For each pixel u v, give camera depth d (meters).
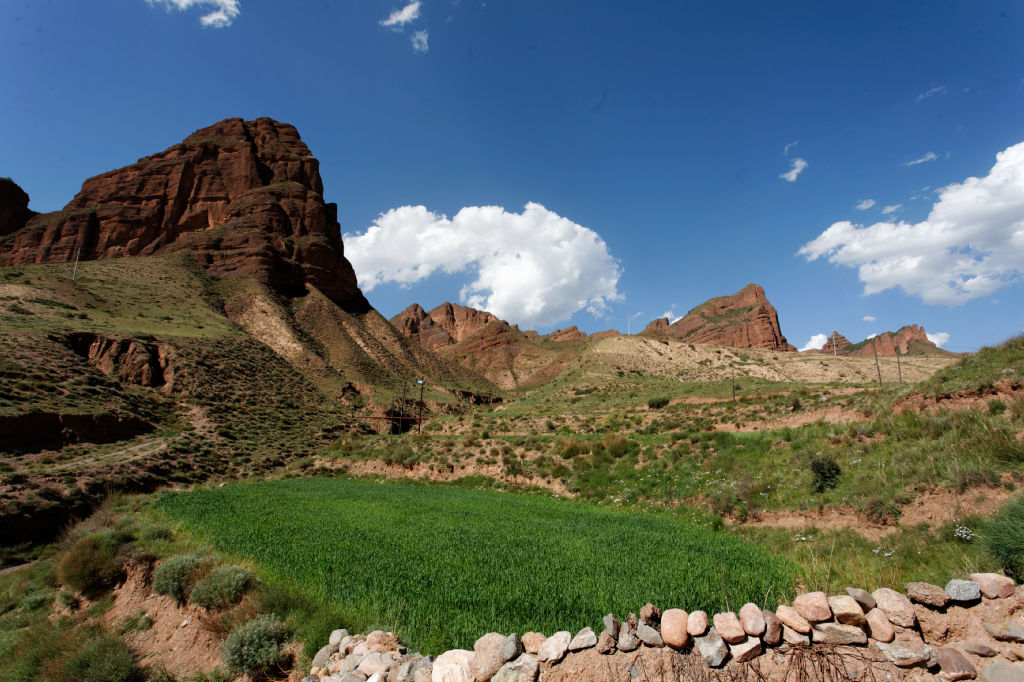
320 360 95.88
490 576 11.32
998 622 5.52
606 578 10.68
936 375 21.27
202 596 11.40
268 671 8.62
